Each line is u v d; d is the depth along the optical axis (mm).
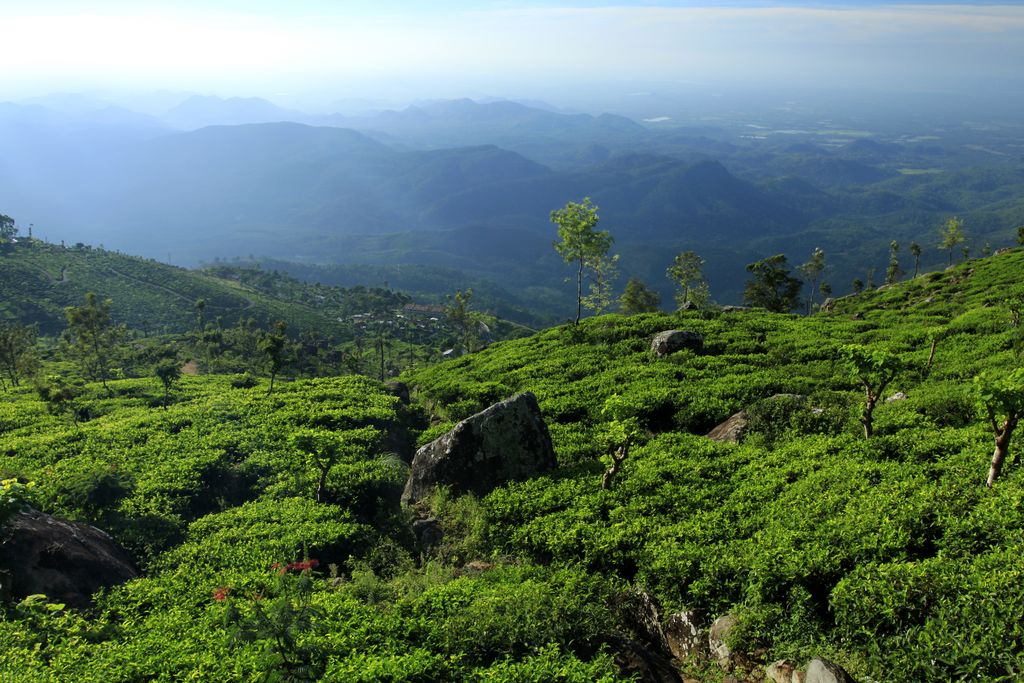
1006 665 9273
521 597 13344
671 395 30562
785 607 12477
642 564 15508
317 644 11594
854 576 12141
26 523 16281
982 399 14859
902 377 29344
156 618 14461
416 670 11086
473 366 47156
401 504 23500
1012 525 13062
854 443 20625
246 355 116875
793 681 10609
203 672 11375
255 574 16766
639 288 89438
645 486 20359
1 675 11461
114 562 17531
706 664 12125
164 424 36031
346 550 19469
